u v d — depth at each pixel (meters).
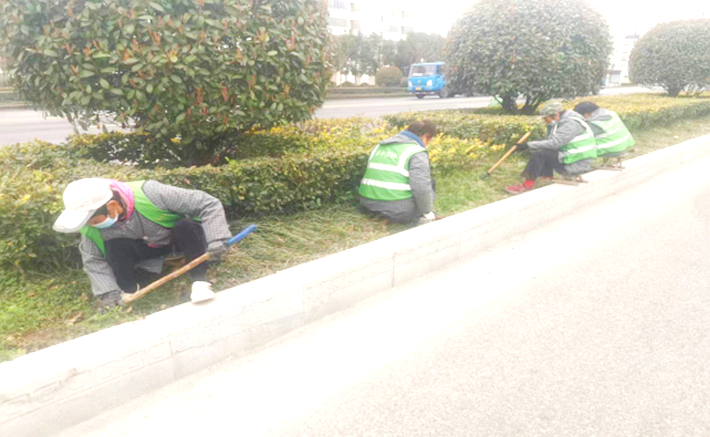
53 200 3.21
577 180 5.90
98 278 2.94
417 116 8.27
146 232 3.02
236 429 2.29
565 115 5.66
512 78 8.83
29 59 3.89
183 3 3.82
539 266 4.20
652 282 3.88
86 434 2.24
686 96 17.20
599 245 4.69
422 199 4.36
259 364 2.79
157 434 2.25
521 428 2.30
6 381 2.09
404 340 3.05
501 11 8.74
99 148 5.10
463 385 2.62
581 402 2.47
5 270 3.27
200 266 3.05
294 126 5.97
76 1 3.71
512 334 3.12
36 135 11.37
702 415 2.37
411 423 2.34
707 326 3.20
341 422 2.35
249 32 4.08
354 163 4.85
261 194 4.21
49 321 2.87
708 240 4.82
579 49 8.78
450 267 4.17
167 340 2.52
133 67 3.71
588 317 3.33
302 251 3.92
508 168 6.63
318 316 3.26
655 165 7.54
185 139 4.39
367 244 3.76
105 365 2.32
